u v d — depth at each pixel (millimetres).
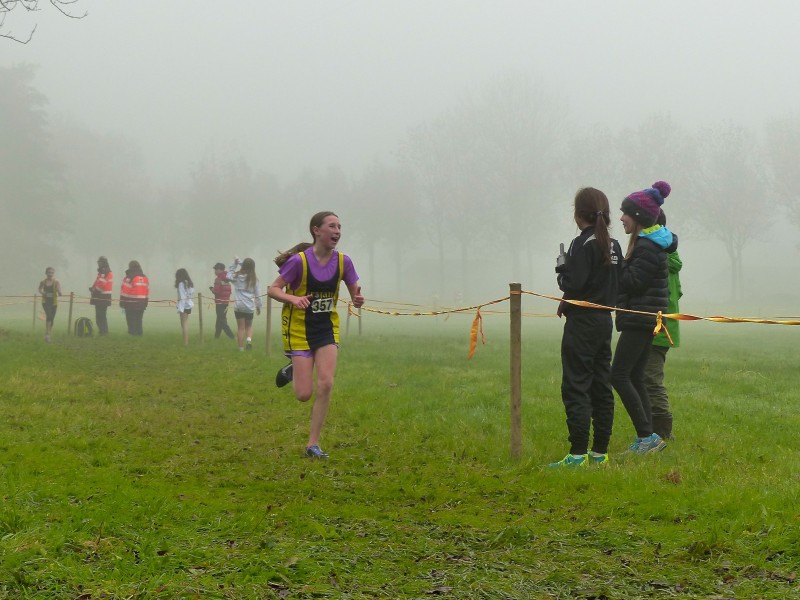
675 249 7098
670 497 5184
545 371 13023
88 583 3271
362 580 3555
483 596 3375
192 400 9953
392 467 6375
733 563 3836
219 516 4605
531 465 6312
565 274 6523
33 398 9641
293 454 6859
